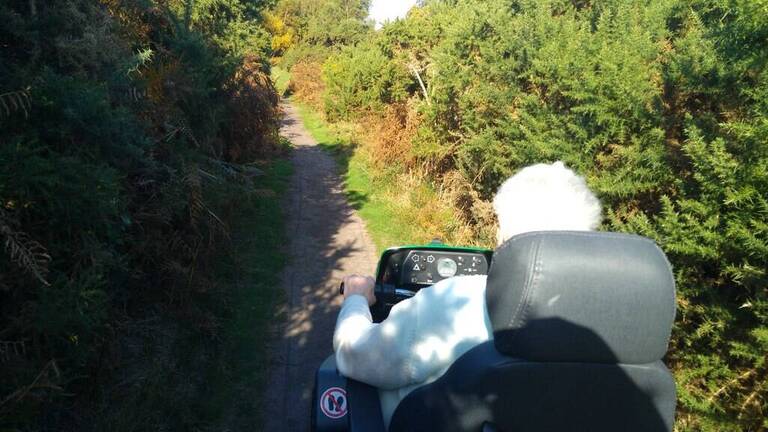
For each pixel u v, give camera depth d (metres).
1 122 3.14
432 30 13.80
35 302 3.04
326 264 7.45
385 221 9.39
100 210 3.38
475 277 1.84
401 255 2.94
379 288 2.94
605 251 1.58
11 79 3.32
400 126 12.34
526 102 6.58
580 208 1.80
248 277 6.73
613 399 1.60
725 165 3.32
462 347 1.70
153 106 5.50
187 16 7.45
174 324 5.04
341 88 19.17
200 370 4.77
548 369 1.57
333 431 2.37
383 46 16.31
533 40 7.42
